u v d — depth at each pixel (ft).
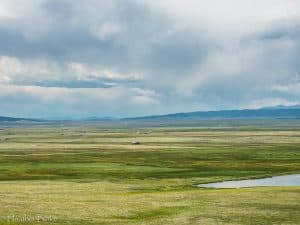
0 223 169.07
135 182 326.44
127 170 403.75
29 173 384.06
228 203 221.25
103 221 179.63
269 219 185.78
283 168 421.59
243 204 218.18
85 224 173.27
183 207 211.20
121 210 202.80
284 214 195.52
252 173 387.55
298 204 218.18
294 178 361.71
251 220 184.03
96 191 273.95
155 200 230.89
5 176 365.20
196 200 230.27
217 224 176.96
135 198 238.07
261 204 217.97
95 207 208.95
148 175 370.94
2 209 198.39
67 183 316.19
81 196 247.29
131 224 174.50
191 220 183.93
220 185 318.45
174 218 187.73
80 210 200.75
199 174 378.53
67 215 188.75
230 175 374.02
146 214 195.93
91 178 351.67
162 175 371.15
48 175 371.15
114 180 338.34
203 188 299.79
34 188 282.15
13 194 250.37
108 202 224.12
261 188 276.21
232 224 177.06
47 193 258.78
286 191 259.39
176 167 429.38
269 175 375.86
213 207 211.20
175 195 248.11
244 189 271.90
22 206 207.41
